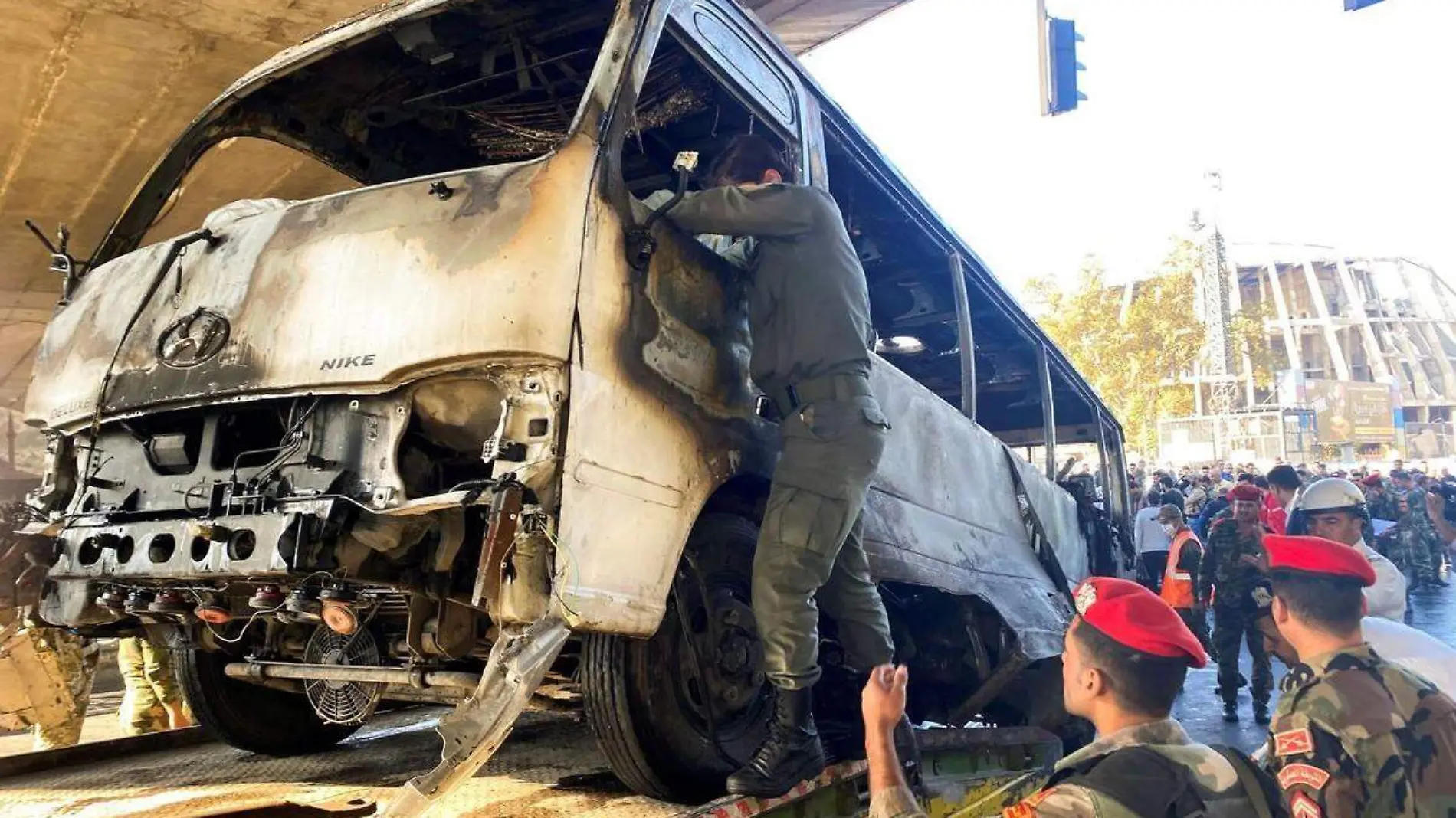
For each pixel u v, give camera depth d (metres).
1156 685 2.04
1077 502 8.29
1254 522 8.80
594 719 3.02
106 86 10.79
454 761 2.38
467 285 2.71
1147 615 2.05
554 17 3.61
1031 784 4.36
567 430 2.63
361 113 4.31
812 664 3.07
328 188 8.78
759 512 3.75
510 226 2.73
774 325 3.22
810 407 3.12
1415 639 3.37
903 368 7.66
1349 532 4.93
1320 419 61.72
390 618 3.58
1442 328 119.81
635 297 2.92
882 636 3.52
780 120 3.84
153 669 6.14
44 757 3.74
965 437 5.46
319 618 2.78
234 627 3.68
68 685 5.39
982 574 5.08
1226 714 8.76
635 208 3.00
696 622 3.28
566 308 2.68
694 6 3.36
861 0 12.91
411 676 3.02
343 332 2.87
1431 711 2.57
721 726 3.36
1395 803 2.50
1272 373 63.91
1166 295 53.78
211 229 3.37
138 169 12.83
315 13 9.53
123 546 3.07
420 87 4.13
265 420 3.22
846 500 3.09
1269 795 1.95
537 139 4.52
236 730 3.91
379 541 2.77
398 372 2.75
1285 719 2.68
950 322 6.59
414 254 2.83
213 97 11.21
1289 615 2.77
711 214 3.09
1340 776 2.54
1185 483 27.52
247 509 2.86
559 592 2.53
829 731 4.25
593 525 2.66
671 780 3.10
